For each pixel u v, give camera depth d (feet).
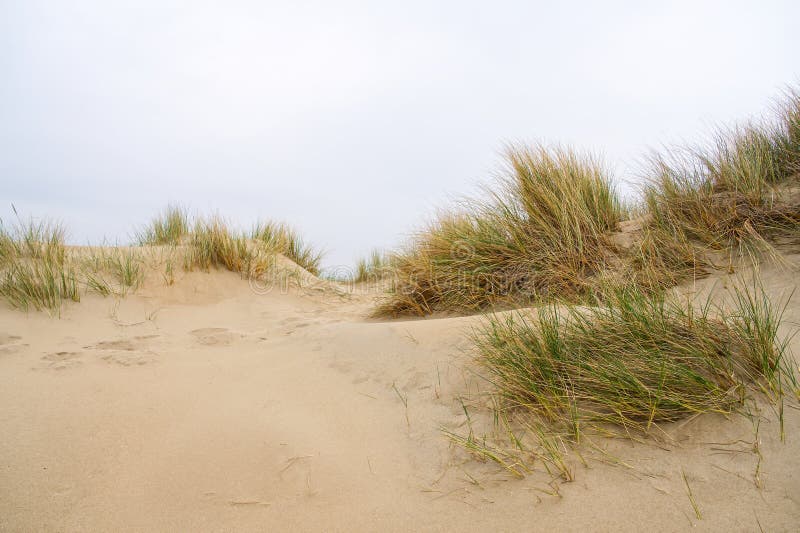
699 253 10.30
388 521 5.14
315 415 7.73
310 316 15.78
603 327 7.32
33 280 13.50
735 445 5.13
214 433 7.05
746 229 9.93
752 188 10.71
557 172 13.61
